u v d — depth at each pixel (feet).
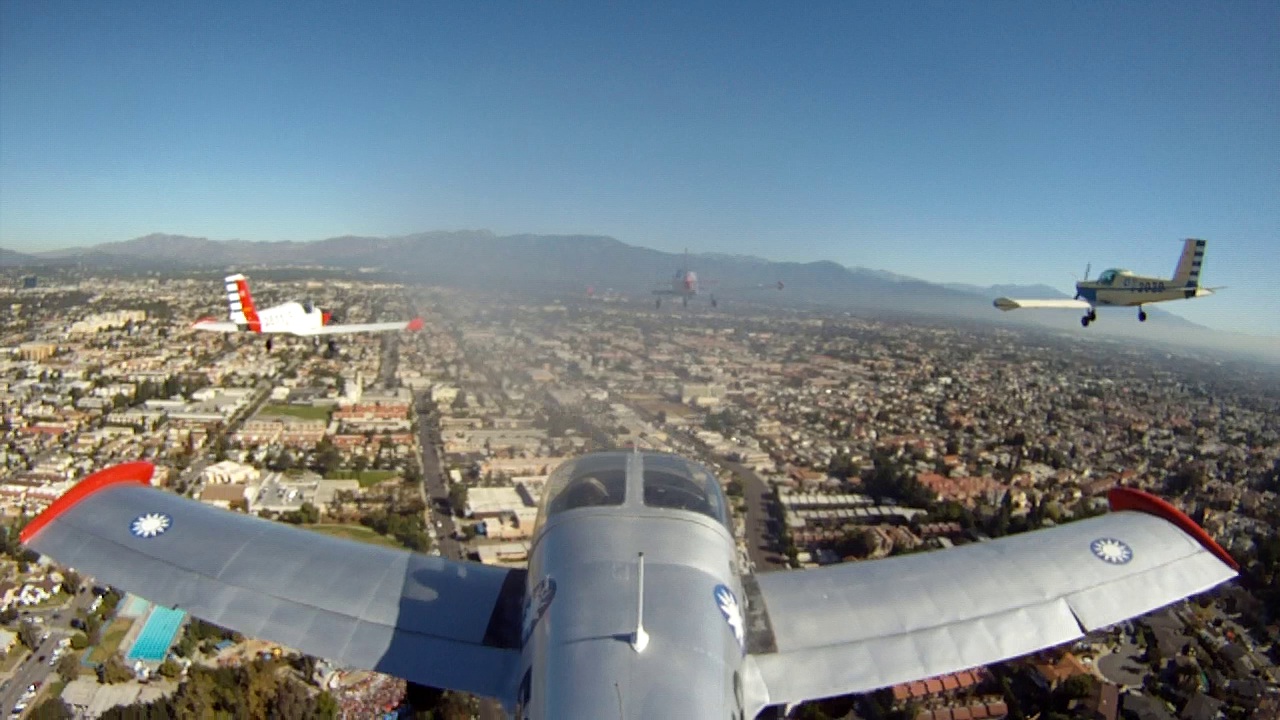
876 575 47.14
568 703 28.81
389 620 41.16
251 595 43.01
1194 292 158.61
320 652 38.93
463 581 44.70
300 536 49.47
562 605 33.01
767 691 37.37
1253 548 234.38
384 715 147.02
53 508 50.62
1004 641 42.47
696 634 31.68
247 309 211.82
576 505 40.06
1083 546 51.16
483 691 36.47
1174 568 49.57
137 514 50.93
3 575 213.25
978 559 49.26
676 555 35.86
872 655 40.42
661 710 28.35
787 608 43.27
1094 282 169.37
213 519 50.93
